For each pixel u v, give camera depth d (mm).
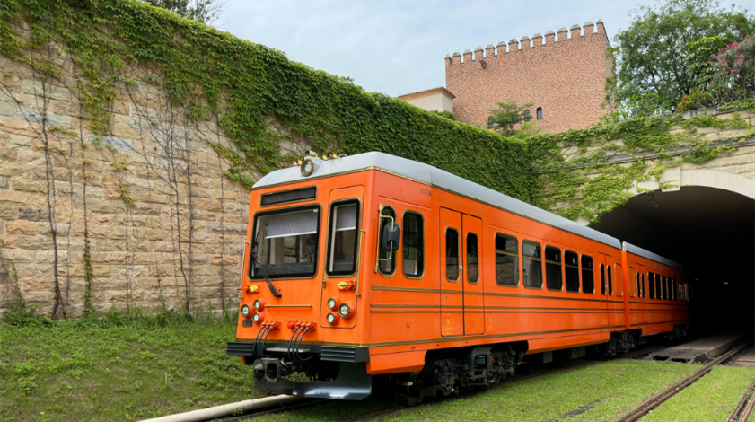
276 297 7504
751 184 19688
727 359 17484
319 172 7609
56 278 9953
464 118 49062
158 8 12062
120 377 7625
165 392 7527
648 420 7273
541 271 11500
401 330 7137
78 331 9391
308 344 7023
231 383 8414
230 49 13281
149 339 9398
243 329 7789
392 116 17797
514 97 47250
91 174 10664
